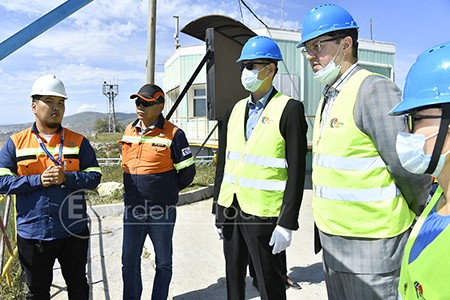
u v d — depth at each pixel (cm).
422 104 112
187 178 308
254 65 252
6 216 371
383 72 1301
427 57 119
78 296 265
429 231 113
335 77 203
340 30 195
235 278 271
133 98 297
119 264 420
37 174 242
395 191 183
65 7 138
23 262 246
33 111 247
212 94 499
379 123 173
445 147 109
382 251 183
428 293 103
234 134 271
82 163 261
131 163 299
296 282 369
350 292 196
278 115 245
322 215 202
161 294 301
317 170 206
